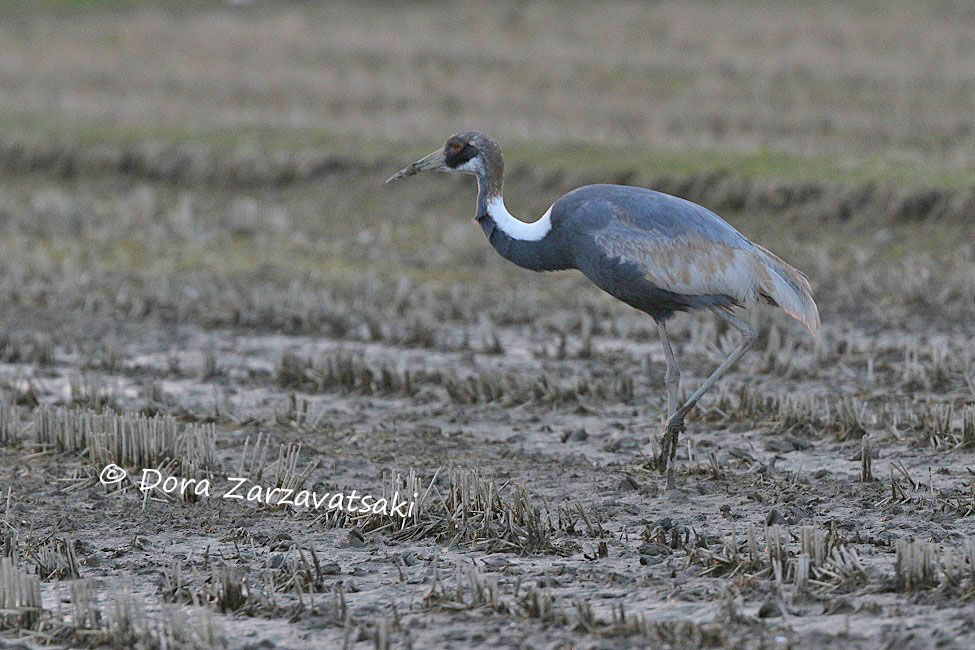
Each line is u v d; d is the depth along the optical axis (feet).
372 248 76.38
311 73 118.83
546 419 45.27
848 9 136.87
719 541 31.73
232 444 42.19
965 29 125.18
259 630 27.48
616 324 59.31
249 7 159.53
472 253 74.69
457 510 33.88
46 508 36.19
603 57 120.47
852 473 37.93
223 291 66.39
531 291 67.51
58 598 29.68
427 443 42.32
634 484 36.99
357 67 122.01
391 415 46.06
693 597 28.14
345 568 31.14
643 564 30.53
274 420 44.88
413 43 130.93
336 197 87.66
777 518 33.30
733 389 47.75
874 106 97.45
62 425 41.34
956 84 103.81
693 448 40.93
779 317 58.90
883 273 65.87
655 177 80.48
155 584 30.45
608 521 34.22
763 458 39.70
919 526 32.65
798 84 106.42
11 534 33.24
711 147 85.81
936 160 79.71
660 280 36.58
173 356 55.36
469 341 57.62
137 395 48.67
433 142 92.68
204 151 93.20
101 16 156.87
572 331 59.41
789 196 76.95
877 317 59.93
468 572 29.27
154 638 26.99
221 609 28.53
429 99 106.93
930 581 27.68
